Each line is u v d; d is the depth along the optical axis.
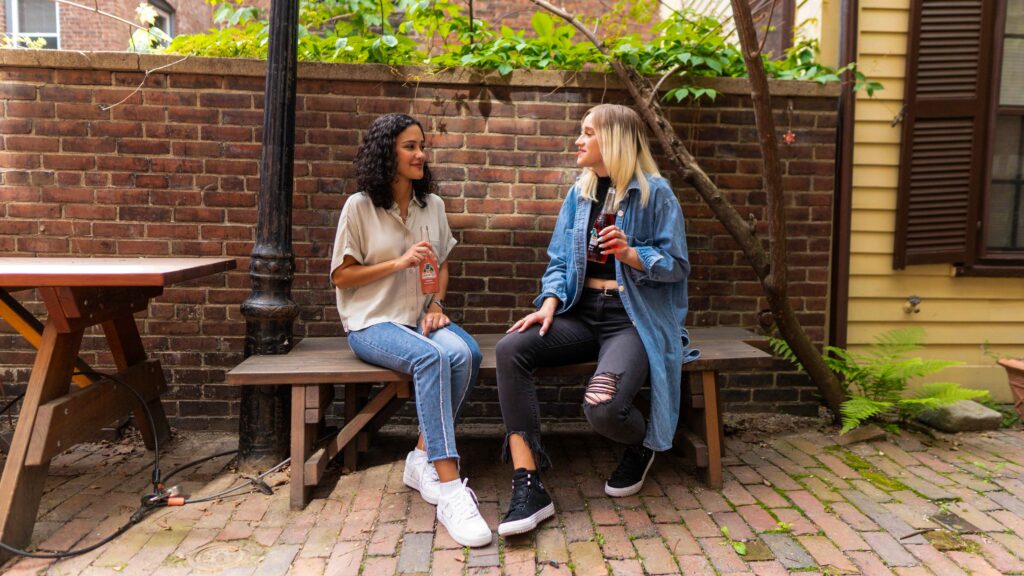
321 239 3.19
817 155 3.35
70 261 2.71
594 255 2.41
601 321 2.43
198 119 3.09
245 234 3.16
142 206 3.11
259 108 3.10
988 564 1.96
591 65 3.44
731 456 2.88
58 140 3.04
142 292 2.68
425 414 2.23
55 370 2.21
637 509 2.34
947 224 3.54
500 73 3.14
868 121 3.49
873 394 3.24
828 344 3.57
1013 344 3.67
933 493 2.46
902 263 3.53
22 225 3.06
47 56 2.99
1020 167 3.65
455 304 3.29
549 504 2.20
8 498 2.03
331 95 3.14
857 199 3.53
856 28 3.41
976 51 3.46
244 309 2.68
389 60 3.27
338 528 2.21
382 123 2.42
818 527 2.20
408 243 2.54
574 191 2.57
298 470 2.35
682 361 2.46
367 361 2.47
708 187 3.07
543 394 3.38
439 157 3.22
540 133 3.24
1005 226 3.70
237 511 2.34
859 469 2.72
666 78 3.20
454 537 2.10
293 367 2.41
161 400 3.21
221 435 3.19
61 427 2.19
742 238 3.08
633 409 2.36
